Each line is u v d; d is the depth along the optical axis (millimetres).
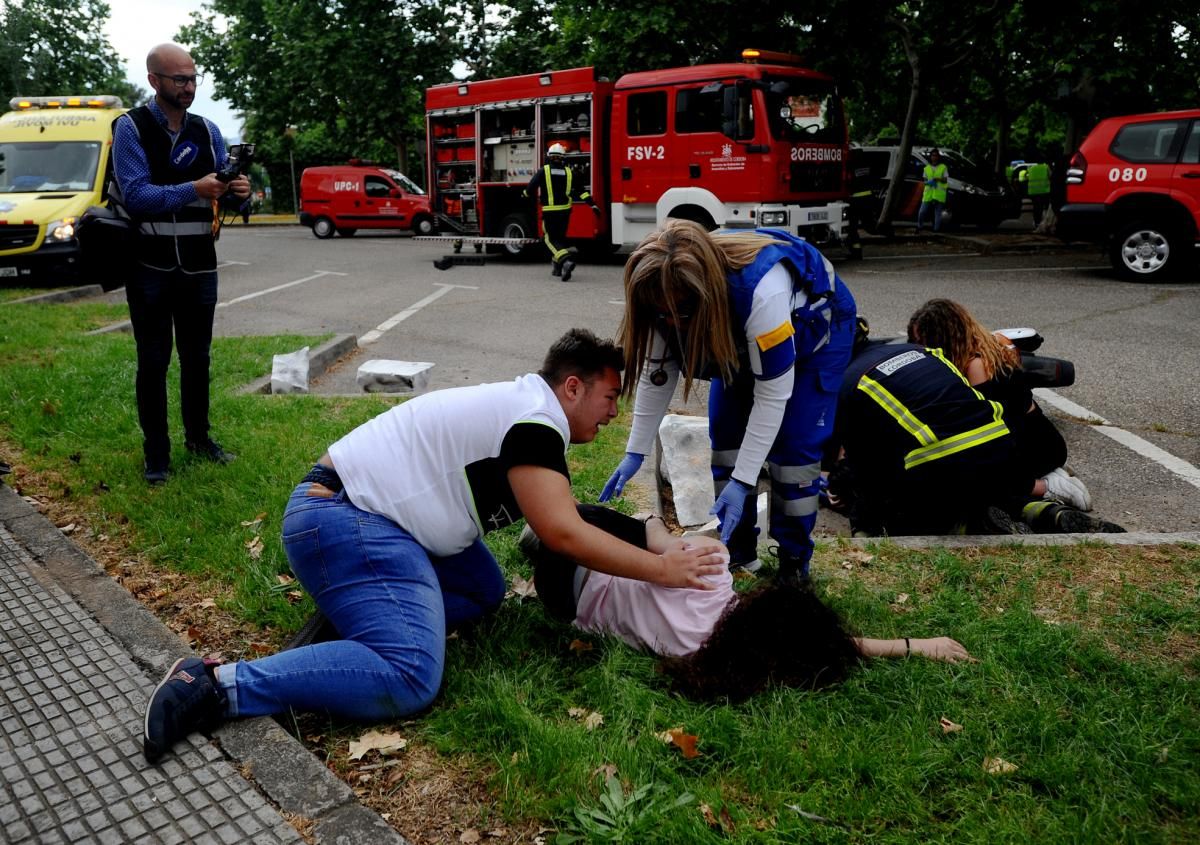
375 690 2557
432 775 2439
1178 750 2471
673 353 3113
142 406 4527
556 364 2709
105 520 4137
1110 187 11297
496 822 2264
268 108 34250
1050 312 9430
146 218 4395
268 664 2555
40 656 2975
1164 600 3379
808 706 2643
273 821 2215
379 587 2645
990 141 37406
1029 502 4363
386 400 6113
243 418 5680
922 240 18188
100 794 2316
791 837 2172
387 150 41406
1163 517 4512
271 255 19219
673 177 13609
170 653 2986
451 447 2664
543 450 2605
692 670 2750
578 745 2457
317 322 10281
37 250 12039
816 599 2869
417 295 12242
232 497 4312
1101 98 19438
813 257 3082
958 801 2295
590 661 2938
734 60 16500
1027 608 3301
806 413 3250
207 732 2533
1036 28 16453
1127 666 2873
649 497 4387
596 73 14461
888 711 2641
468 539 2805
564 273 13266
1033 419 4535
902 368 4059
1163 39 17781
